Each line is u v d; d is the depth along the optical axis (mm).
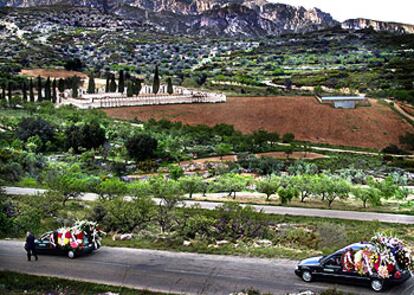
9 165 72000
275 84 191875
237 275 27391
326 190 57969
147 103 138250
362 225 46031
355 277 24406
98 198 55094
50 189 53062
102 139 99312
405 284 24672
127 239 36562
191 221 39625
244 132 121312
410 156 106375
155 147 93312
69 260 30953
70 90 162375
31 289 26047
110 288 25625
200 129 110125
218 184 63219
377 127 123062
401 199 63219
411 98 145000
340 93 153375
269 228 41375
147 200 44438
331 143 116250
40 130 100375
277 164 87062
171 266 29344
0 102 133000
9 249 33812
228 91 168875
